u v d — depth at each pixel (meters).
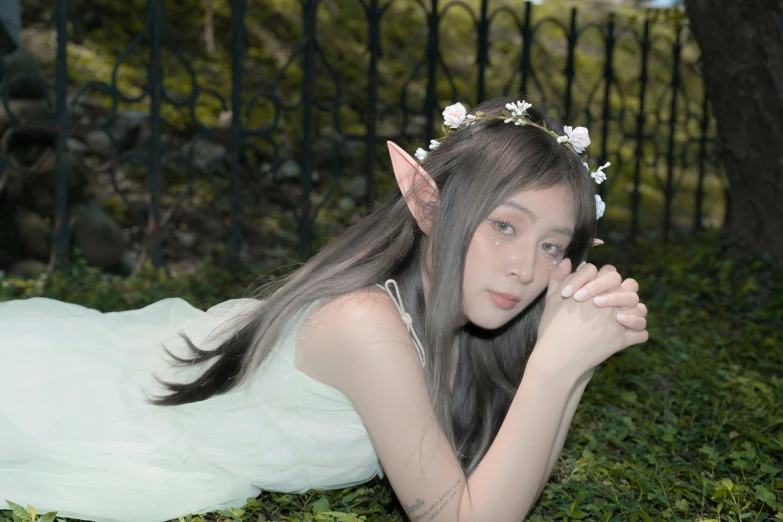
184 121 8.32
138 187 7.45
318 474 2.77
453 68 11.52
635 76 12.38
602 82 12.11
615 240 7.56
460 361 2.74
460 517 2.29
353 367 2.38
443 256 2.30
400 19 12.20
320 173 8.59
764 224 5.67
